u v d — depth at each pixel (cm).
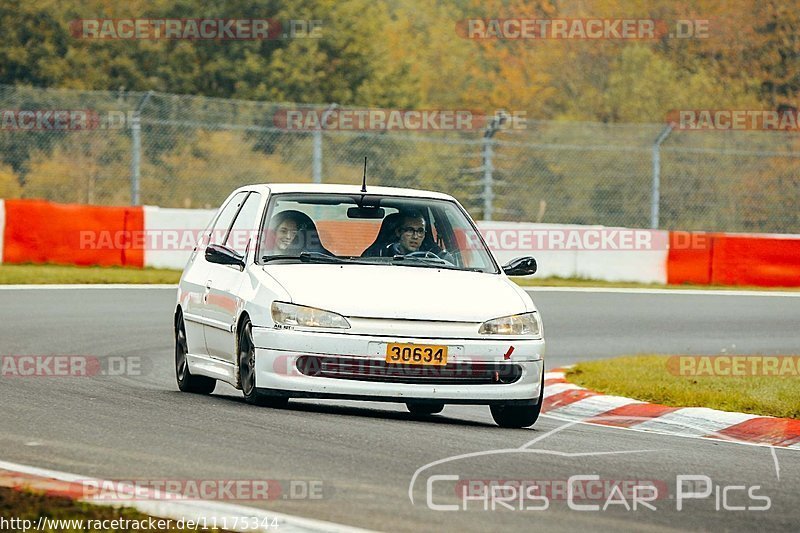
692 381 3362
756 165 9325
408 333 2522
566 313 5359
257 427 2364
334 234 3025
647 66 12988
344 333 2514
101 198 8600
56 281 5722
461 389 2531
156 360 3681
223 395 3039
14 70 11512
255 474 1934
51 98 8862
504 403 2566
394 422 2536
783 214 9288
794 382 3362
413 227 2870
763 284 6812
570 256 6781
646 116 12900
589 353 4250
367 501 1778
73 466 1981
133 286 5712
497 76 15812
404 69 12800
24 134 8762
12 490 1778
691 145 9812
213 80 11688
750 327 5081
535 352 2597
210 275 2964
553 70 14738
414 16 17725
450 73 15825
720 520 1758
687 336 4756
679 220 9738
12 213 6181
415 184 8619
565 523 1695
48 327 4288
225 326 2773
